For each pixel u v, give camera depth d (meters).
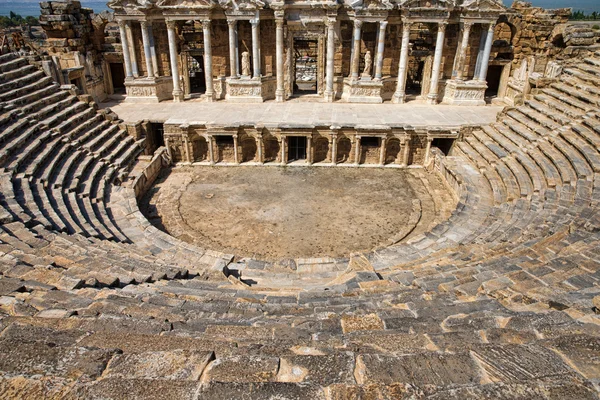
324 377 4.26
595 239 11.62
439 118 32.03
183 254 16.78
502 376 4.25
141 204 25.05
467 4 32.91
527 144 24.58
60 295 8.23
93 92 36.44
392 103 36.50
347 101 36.66
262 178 28.70
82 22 36.59
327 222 23.08
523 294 8.09
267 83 37.12
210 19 34.44
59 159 22.80
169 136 30.44
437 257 14.27
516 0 36.84
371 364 4.41
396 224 22.94
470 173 25.62
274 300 9.37
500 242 14.66
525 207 19.02
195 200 25.59
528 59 36.50
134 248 16.03
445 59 37.09
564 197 17.81
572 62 31.36
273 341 5.66
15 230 13.52
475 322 6.29
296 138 30.97
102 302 7.86
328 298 9.33
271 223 22.95
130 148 28.64
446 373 4.30
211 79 36.50
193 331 6.28
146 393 3.85
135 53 36.34
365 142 31.55
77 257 11.77
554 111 26.08
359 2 32.81
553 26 35.56
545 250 11.83
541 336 5.43
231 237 21.61
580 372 4.28
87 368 4.26
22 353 4.41
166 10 33.69
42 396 3.80
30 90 26.77
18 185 18.77
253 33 34.38
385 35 36.22
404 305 7.96
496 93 41.62
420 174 29.59
